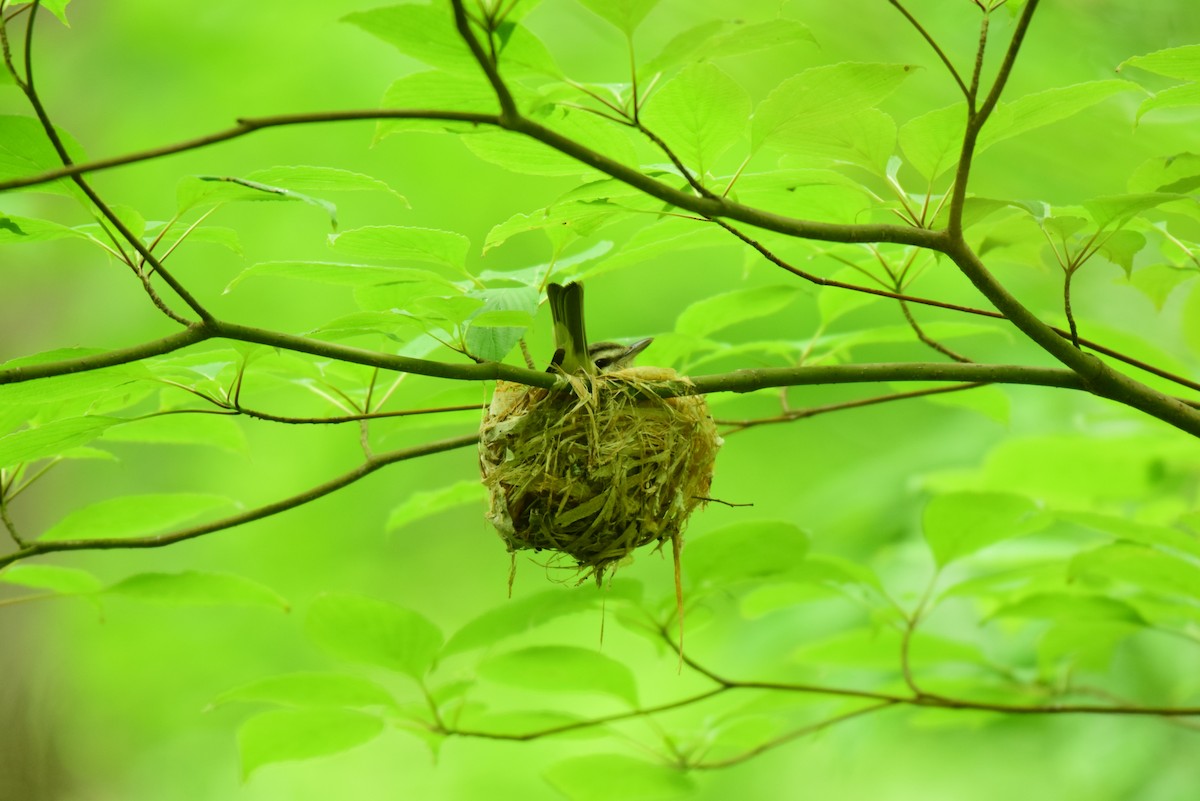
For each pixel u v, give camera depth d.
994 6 2.40
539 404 2.51
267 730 2.55
